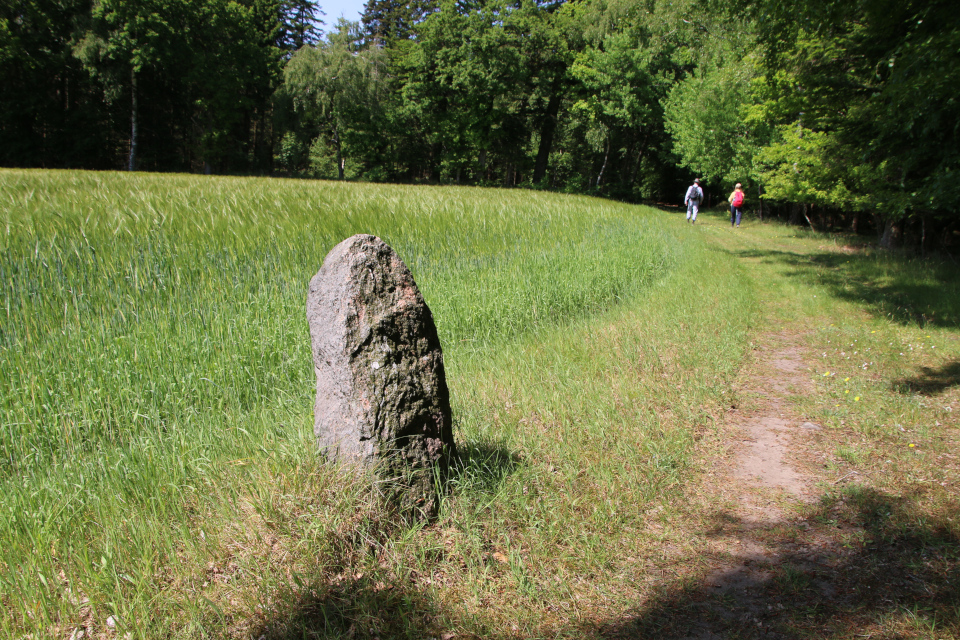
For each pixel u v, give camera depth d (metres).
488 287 7.57
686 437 4.30
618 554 3.01
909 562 2.95
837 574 2.88
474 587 2.66
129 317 5.54
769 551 3.08
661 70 38.81
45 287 5.90
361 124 48.84
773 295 10.24
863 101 11.15
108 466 3.52
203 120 46.16
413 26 48.31
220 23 42.75
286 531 2.75
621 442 4.10
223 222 8.75
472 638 2.40
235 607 2.44
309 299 3.15
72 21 39.47
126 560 2.66
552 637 2.43
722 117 24.53
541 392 4.84
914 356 6.54
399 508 2.93
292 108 46.72
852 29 10.86
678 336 6.86
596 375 5.45
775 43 11.18
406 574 2.69
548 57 43.78
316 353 3.10
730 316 8.04
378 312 2.91
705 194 42.59
